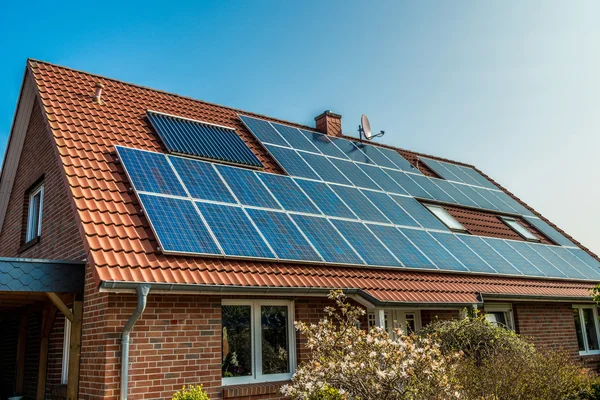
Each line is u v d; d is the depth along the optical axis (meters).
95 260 7.83
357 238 11.30
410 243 12.27
